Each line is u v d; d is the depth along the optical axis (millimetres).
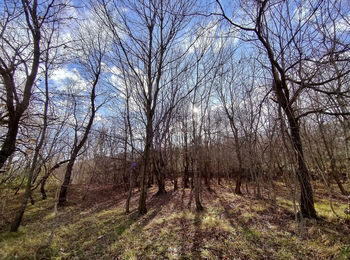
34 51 5422
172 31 6547
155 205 9023
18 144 6238
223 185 15797
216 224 5410
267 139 5148
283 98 4633
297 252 3586
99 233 5344
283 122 4016
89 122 9984
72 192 14844
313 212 5016
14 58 4969
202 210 7230
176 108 10211
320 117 6672
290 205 6676
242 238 4367
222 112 14375
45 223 6793
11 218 7301
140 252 3990
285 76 4656
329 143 9594
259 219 5523
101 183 20125
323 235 4004
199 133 9109
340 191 9516
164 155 14156
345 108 3965
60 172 12086
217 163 17422
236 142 11273
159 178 12719
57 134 8484
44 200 11117
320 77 4184
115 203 10781
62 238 5078
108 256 3934
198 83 7238
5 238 5176
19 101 5332
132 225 5812
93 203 11195
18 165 7453
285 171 4238
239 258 3564
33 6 5238
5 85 4770
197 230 5027
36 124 6387
